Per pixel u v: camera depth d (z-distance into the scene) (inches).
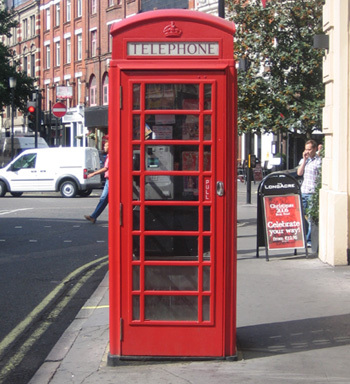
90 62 1958.7
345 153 381.4
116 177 217.3
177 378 206.7
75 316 308.0
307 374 209.8
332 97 390.6
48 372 222.2
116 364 220.7
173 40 214.8
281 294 321.1
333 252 387.9
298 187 421.4
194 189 217.6
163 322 219.8
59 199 1003.3
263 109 519.5
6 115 2593.5
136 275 220.1
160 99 215.3
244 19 537.6
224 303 219.5
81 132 2021.4
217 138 215.6
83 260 457.4
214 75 214.2
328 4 390.0
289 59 518.9
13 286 372.8
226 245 218.5
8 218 711.7
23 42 2468.0
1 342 267.6
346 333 255.1
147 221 219.0
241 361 222.4
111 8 1833.2
